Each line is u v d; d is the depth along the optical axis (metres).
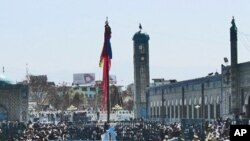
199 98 136.25
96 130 113.75
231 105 115.25
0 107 156.75
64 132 115.19
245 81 110.62
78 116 159.75
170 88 157.38
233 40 114.06
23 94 157.75
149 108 176.62
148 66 181.75
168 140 82.62
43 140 98.62
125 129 106.38
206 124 83.62
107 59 74.62
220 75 122.00
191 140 84.12
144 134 101.56
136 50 182.00
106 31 74.31
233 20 115.69
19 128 112.00
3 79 159.62
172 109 156.38
